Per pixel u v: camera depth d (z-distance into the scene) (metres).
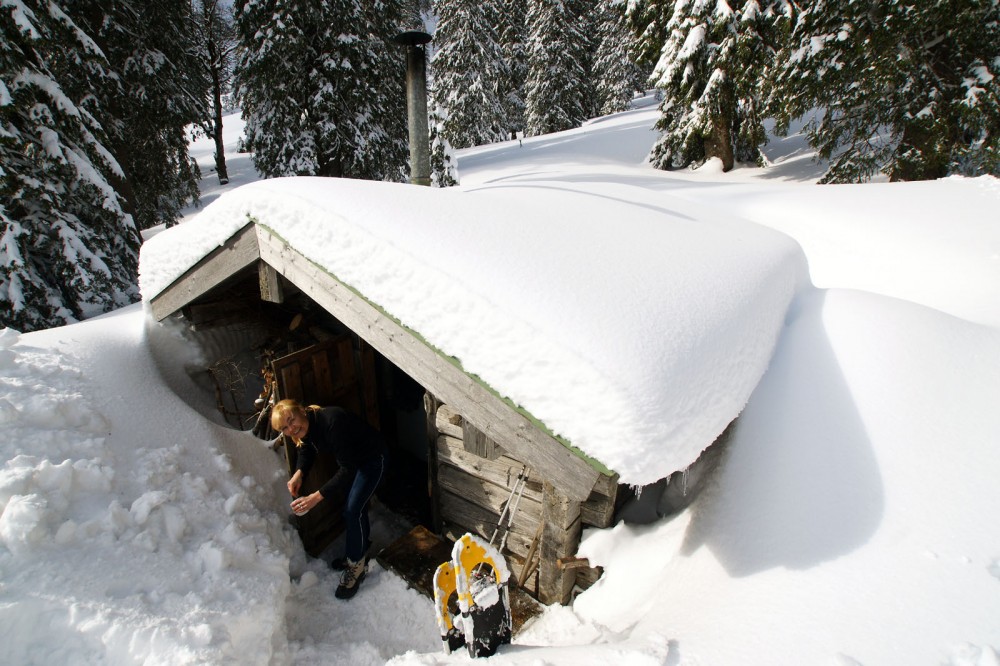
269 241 2.65
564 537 2.51
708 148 13.37
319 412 2.86
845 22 8.03
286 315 4.23
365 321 2.27
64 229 5.75
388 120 11.98
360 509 2.88
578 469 1.70
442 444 3.14
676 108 13.49
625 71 29.14
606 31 29.03
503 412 1.85
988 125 7.52
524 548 2.91
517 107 30.98
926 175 8.40
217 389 3.77
